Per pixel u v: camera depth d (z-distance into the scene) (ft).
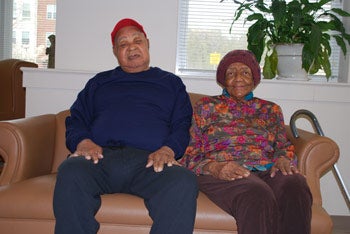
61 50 8.57
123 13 8.57
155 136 5.93
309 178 5.64
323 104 8.38
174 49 8.68
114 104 6.17
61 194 4.81
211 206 5.15
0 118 9.45
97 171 5.27
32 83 8.11
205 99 6.40
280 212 4.95
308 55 8.01
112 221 5.11
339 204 8.51
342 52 9.21
